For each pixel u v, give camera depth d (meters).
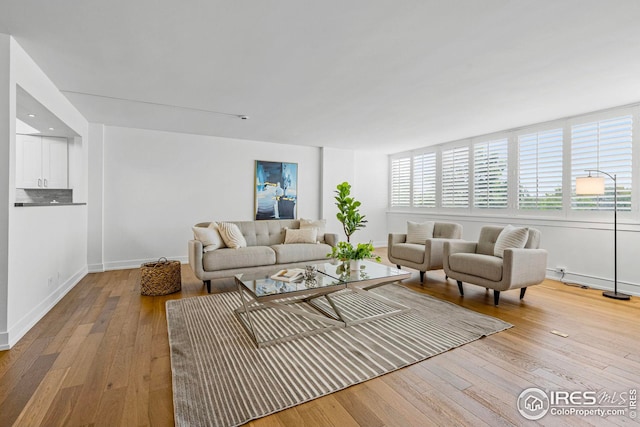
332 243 4.61
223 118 4.29
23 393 1.64
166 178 5.13
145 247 4.98
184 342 2.27
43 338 2.32
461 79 2.89
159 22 2.01
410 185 6.86
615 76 2.79
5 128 2.15
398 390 1.70
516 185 4.70
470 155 5.46
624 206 3.60
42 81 2.74
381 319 2.77
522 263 3.08
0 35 2.13
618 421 1.46
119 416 1.47
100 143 4.54
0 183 2.14
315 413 1.51
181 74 2.81
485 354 2.11
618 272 3.63
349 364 1.96
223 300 3.29
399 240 4.67
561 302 3.26
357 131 5.06
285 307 2.53
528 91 3.18
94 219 4.52
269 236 4.54
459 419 1.46
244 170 5.80
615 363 1.99
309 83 3.03
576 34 2.10
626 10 1.82
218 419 1.45
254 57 2.49
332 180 6.68
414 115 4.10
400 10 1.86
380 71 2.74
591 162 3.88
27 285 2.48
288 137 5.59
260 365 1.94
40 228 2.75
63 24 2.03
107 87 3.12
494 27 2.03
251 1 1.79
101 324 2.61
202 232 3.79
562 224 4.13
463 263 3.47
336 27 2.05
